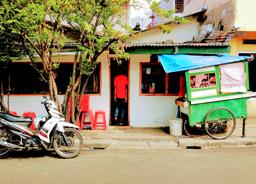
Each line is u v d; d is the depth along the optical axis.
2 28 8.97
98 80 12.77
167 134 11.45
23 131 8.70
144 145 10.34
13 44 11.08
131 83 12.82
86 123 12.41
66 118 10.83
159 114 12.87
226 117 10.62
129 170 7.55
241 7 13.21
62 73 12.74
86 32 10.12
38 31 9.45
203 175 7.15
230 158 8.61
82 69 10.56
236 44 13.61
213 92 10.61
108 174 7.25
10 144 8.63
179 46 11.62
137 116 12.86
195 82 10.54
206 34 15.62
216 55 11.58
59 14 9.53
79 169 7.66
